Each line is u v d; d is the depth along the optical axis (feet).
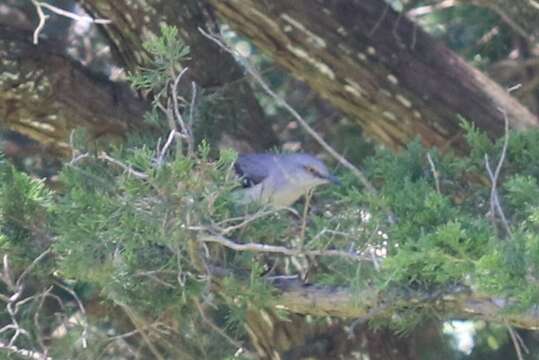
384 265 31.04
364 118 47.88
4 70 43.55
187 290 33.65
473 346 53.57
